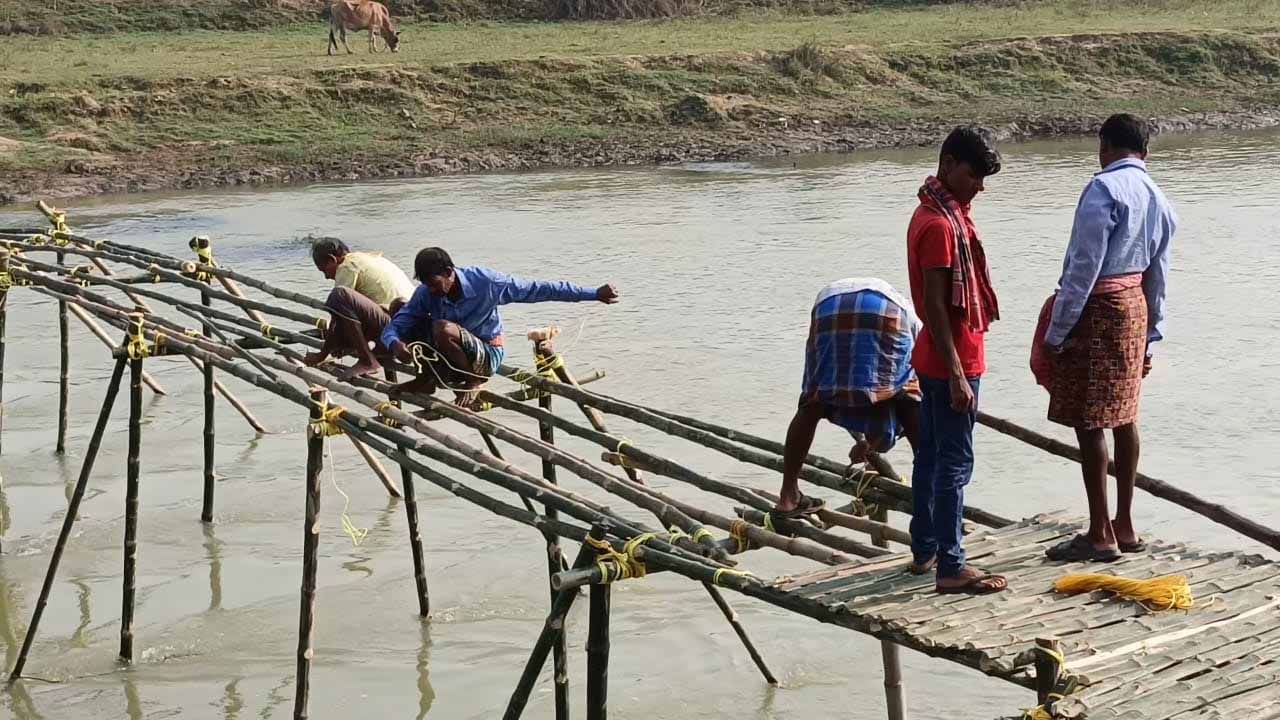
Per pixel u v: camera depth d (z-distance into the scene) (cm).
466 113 3219
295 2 4409
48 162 2816
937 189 546
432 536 1094
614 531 627
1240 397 1293
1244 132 3156
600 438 762
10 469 1259
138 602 996
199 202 2594
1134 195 573
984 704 819
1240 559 588
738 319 1636
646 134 3139
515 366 1473
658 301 1734
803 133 3152
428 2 4475
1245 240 1962
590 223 2264
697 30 4097
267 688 877
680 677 865
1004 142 3131
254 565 1052
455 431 1299
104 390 1478
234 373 833
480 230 2227
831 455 1183
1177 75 3562
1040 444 693
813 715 816
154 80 3148
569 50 3619
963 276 538
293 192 2692
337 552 1067
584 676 879
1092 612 534
